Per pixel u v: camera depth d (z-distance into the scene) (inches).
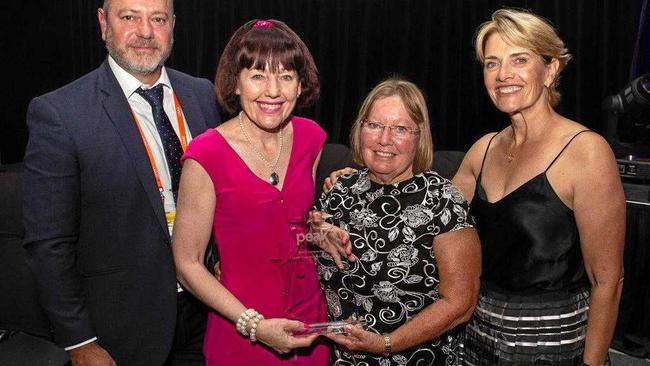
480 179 69.9
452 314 60.5
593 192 59.7
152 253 71.7
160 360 73.7
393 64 204.2
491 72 64.8
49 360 81.4
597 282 62.1
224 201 63.9
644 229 117.9
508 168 66.8
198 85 82.9
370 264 62.1
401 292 62.0
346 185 66.3
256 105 64.1
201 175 63.1
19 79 227.6
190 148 63.7
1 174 92.5
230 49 64.9
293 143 68.9
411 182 62.4
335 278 65.5
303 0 207.9
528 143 65.6
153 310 72.7
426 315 60.9
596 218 59.9
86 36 224.8
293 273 66.3
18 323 89.2
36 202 67.0
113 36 72.4
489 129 199.8
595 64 183.5
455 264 60.1
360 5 203.6
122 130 70.3
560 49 62.9
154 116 75.2
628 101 126.2
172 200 75.4
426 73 201.5
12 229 89.5
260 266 65.7
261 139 66.6
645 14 164.9
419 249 60.9
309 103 68.7
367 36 204.4
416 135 61.6
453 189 61.7
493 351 66.1
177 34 218.2
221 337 68.9
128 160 70.1
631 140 131.9
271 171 66.1
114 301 71.4
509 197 64.3
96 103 70.2
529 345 64.6
